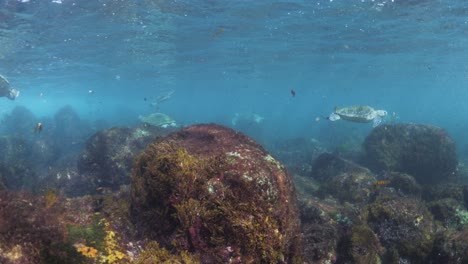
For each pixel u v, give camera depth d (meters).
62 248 3.97
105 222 4.91
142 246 4.80
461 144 37.91
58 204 4.77
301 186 13.95
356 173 12.23
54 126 33.12
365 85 71.44
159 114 17.94
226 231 4.30
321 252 6.34
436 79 58.94
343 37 25.11
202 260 4.27
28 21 16.22
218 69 41.34
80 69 33.22
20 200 4.22
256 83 64.06
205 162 4.88
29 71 31.19
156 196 5.00
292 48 29.00
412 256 7.29
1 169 14.49
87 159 13.45
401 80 60.88
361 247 6.71
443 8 18.39
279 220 4.61
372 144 17.69
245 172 4.70
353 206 9.17
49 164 21.53
